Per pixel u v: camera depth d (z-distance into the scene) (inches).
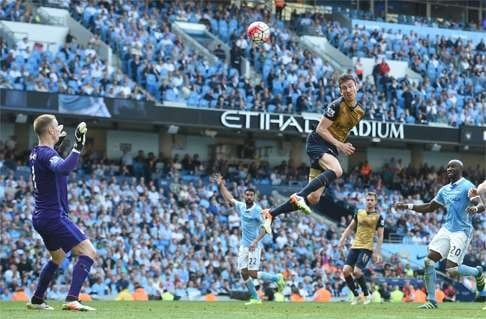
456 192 901.2
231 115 1996.8
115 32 2112.5
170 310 775.1
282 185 2080.5
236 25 2359.7
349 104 716.0
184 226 1747.0
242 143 2229.3
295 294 1612.9
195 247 1704.0
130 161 2022.6
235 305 1019.9
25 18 2102.6
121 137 2117.4
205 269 1635.1
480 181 2420.0
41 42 2081.7
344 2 2691.9
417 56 2481.5
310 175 733.9
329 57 2418.8
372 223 1141.1
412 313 762.2
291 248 1750.7
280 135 2175.2
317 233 1855.3
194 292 1584.6
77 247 646.5
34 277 1478.8
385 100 2240.4
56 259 669.3
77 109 1850.4
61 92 1845.5
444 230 914.7
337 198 2054.6
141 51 2086.6
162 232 1710.1
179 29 2268.7
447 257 914.1
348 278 1159.0
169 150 2140.7
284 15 2571.4
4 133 1991.9
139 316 594.2
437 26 2677.2
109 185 1800.0
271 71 2180.1
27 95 1807.3
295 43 2362.2
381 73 2297.0
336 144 714.8
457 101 2346.2
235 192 1958.7
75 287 647.1
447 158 2417.6
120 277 1531.7
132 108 1907.0
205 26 2330.2
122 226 1689.2
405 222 2031.3
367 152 2345.0
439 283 1786.4
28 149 2003.0
